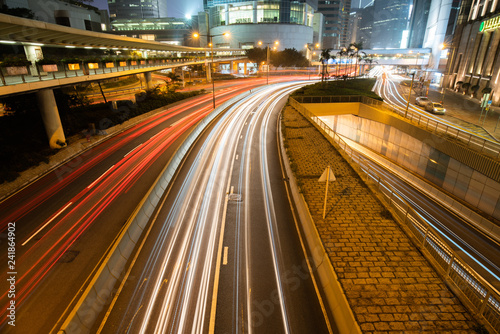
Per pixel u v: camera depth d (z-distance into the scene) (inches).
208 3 5940.0
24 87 779.4
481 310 371.6
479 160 909.2
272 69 4640.8
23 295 424.8
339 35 7509.8
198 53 3592.5
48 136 999.6
